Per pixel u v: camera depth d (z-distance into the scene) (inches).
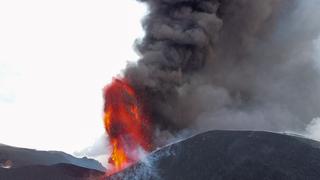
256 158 3294.8
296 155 3346.5
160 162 3486.7
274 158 3307.1
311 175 3181.6
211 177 3203.7
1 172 3843.5
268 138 3503.9
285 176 3152.1
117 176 3545.8
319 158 3341.5
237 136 3533.5
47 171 3912.4
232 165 3257.9
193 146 3506.4
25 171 3885.3
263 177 3149.6
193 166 3329.2
